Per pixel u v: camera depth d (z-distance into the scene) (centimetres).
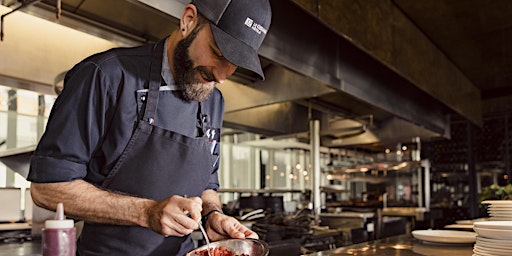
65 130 120
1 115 396
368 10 304
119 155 130
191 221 107
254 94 350
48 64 251
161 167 135
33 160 119
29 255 212
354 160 784
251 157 708
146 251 135
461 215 841
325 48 292
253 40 122
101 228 134
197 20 125
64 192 117
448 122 586
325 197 688
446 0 365
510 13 392
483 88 667
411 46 393
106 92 127
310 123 454
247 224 331
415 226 687
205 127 152
